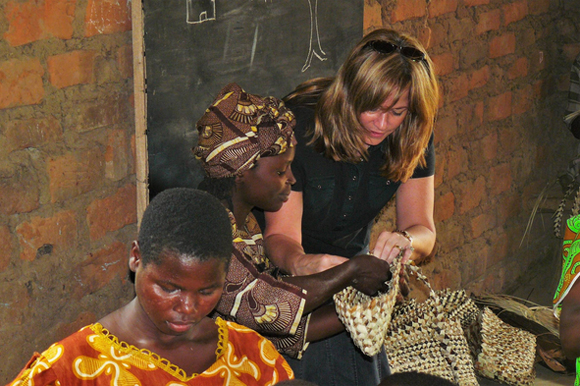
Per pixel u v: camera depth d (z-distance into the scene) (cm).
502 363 306
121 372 109
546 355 331
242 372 122
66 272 221
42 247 212
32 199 207
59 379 104
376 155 195
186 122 240
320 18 278
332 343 198
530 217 449
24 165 203
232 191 162
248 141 154
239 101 157
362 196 199
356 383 199
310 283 162
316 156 190
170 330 111
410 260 190
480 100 399
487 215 420
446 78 367
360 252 218
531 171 461
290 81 273
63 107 212
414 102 177
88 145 221
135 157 237
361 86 174
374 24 313
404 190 217
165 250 106
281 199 167
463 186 395
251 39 253
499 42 407
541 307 356
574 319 152
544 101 466
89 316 232
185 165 243
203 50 239
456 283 396
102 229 232
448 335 212
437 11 351
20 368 211
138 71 224
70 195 218
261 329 158
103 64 221
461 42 374
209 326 122
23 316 209
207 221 110
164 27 227
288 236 190
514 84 429
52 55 205
